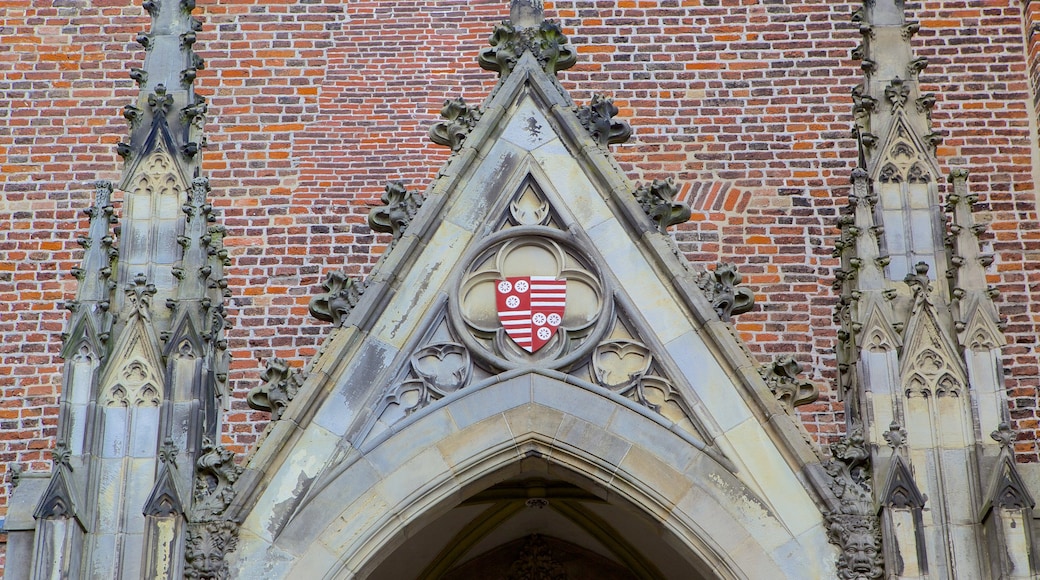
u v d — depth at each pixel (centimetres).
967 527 1383
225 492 1390
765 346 1909
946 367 1441
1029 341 1916
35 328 1936
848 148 2011
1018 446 1862
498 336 1470
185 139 1550
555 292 1486
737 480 1417
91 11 2094
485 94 2039
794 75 2045
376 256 1967
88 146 2027
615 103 2033
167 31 1617
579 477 1439
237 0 2084
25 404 1898
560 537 1838
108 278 1467
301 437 1423
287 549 1387
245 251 1964
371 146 2016
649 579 1834
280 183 1997
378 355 1455
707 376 1450
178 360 1430
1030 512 1361
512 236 1507
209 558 1365
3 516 1838
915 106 1570
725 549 1399
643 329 1469
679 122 2023
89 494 1378
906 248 1501
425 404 1448
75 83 2056
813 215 1980
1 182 2002
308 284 1953
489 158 1534
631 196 1512
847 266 1507
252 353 1916
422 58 2058
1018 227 1972
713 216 1977
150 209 1512
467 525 1780
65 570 1338
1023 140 2009
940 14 2069
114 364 1430
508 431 1438
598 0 2078
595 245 1502
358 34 2069
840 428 1861
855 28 2067
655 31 2067
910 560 1360
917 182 1534
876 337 1449
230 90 2041
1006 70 2041
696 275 1493
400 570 1803
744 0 2080
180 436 1402
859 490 1400
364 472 1417
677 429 1436
